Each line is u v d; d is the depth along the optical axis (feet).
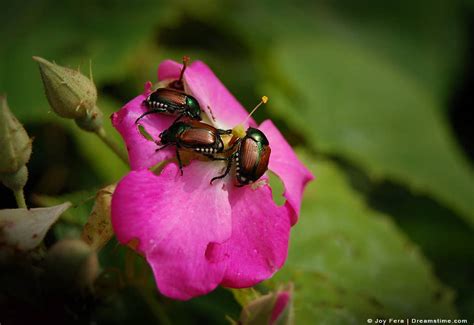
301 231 0.78
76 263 0.57
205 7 0.95
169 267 0.57
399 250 0.78
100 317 0.71
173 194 0.59
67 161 0.80
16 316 0.58
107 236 0.61
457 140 1.15
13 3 0.89
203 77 0.67
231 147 0.62
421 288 0.76
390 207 0.96
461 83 1.18
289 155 0.66
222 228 0.60
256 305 0.59
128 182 0.58
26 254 0.58
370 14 1.16
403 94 1.02
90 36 0.88
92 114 0.64
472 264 0.93
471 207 0.94
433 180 0.95
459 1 1.21
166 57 0.90
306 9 1.10
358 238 0.78
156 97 0.60
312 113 0.93
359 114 0.96
